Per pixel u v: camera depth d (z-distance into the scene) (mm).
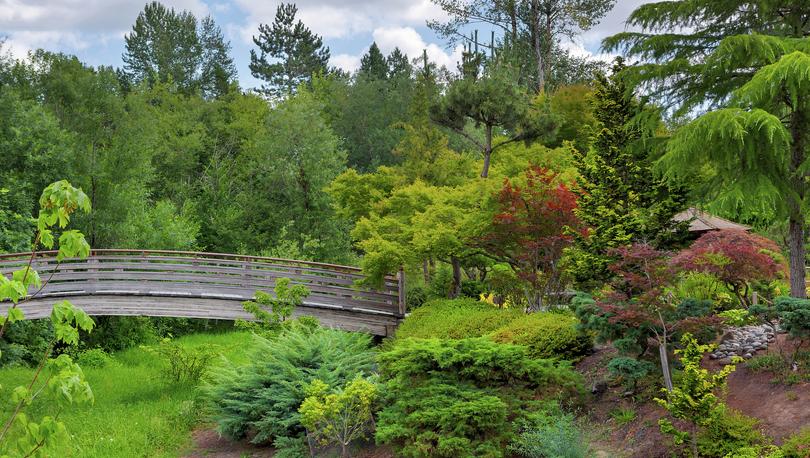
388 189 23281
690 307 9961
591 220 13000
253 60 66938
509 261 16781
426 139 23922
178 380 18031
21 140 24656
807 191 11961
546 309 15258
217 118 46906
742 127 10531
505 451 10031
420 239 16453
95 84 27141
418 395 10797
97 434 13711
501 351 10680
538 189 15273
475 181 17594
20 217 22250
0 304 18844
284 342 14000
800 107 11648
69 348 22891
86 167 26125
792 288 12117
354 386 11273
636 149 13539
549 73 36375
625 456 8992
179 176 41188
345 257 35438
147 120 28531
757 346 10508
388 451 11297
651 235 13023
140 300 20031
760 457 7930
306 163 36250
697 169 13195
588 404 10734
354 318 19484
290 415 12594
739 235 10266
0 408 15312
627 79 13422
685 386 8148
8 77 27734
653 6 13422
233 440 13523
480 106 19359
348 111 51406
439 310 16781
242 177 41812
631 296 12047
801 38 12078
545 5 35625
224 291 20203
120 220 27375
